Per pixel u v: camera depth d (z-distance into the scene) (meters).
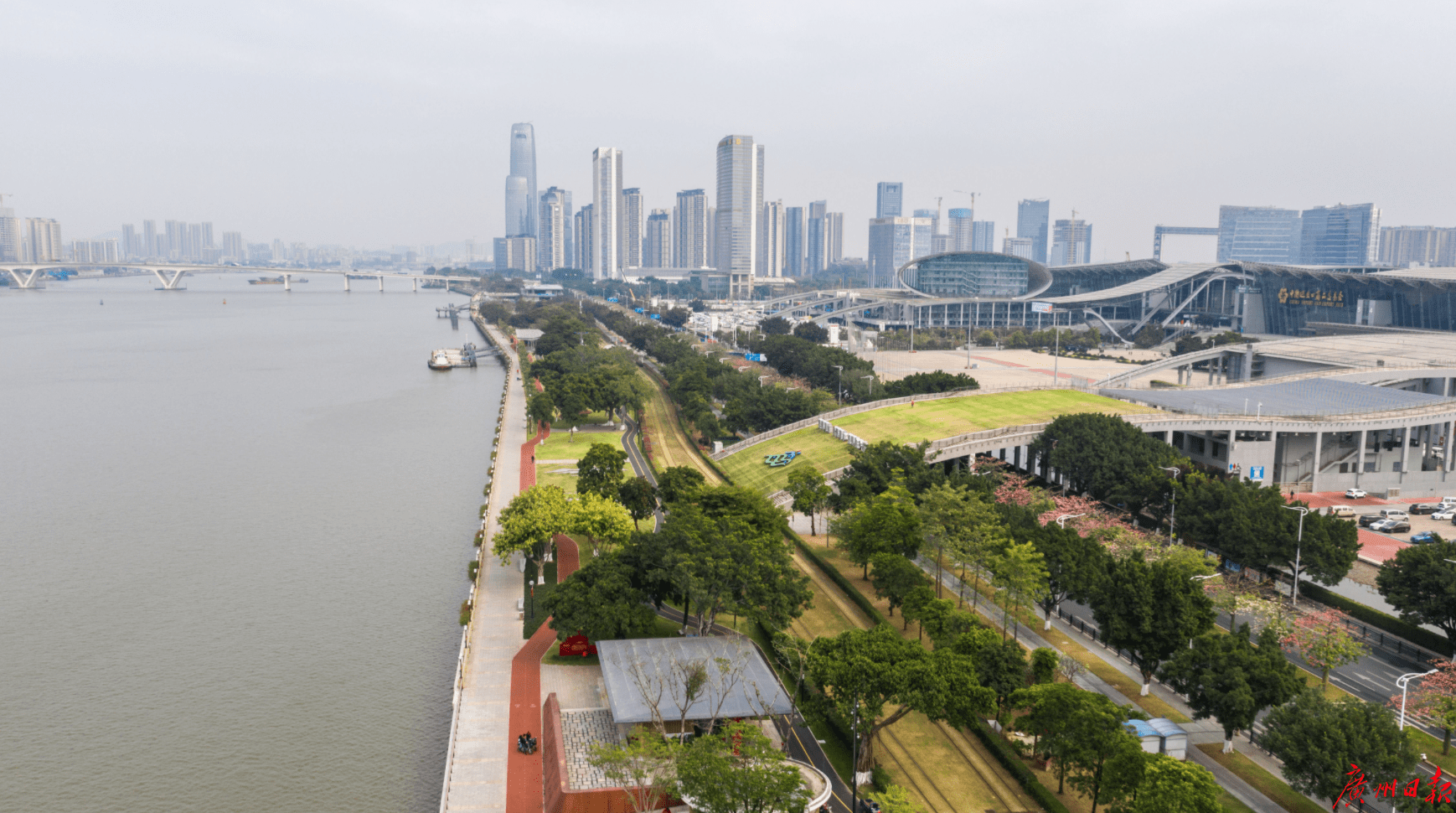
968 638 111.31
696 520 142.25
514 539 154.62
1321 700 95.31
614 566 133.38
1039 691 97.81
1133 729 99.75
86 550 186.75
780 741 108.44
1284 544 150.25
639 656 121.12
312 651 140.62
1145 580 118.25
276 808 101.69
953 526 151.88
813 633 139.00
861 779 100.19
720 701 107.94
